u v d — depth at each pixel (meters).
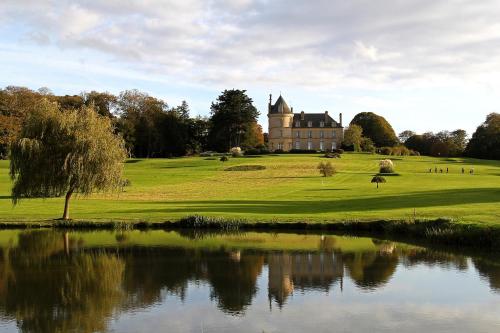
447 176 76.44
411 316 16.67
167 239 29.94
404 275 21.78
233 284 20.45
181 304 17.86
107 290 19.53
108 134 36.31
